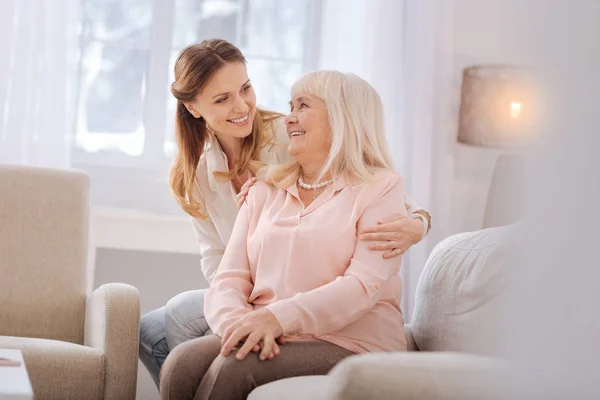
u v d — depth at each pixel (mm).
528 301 777
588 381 733
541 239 749
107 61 3680
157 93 3697
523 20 747
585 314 721
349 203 2002
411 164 3625
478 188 3771
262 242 2016
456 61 3762
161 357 2496
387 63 3600
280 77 3771
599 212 701
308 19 3777
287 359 1784
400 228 1958
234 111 2369
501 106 3539
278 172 2156
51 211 2709
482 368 1063
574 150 710
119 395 2195
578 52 703
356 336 1916
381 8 3607
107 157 3654
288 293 1939
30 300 2607
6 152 3316
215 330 1924
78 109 3645
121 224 3494
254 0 3770
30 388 1328
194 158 2494
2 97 3312
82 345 2488
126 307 2238
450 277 2059
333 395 1078
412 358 1103
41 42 3359
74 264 2680
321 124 2066
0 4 3311
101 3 3676
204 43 2428
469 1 3766
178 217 3531
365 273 1897
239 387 1736
